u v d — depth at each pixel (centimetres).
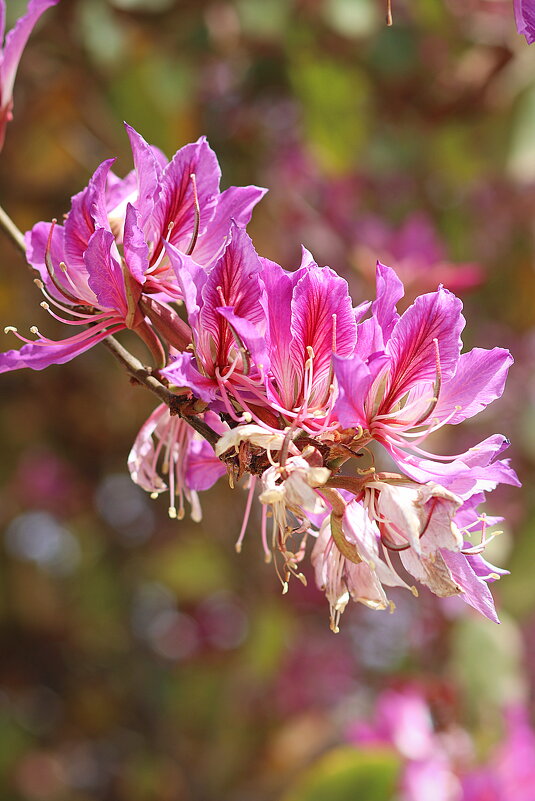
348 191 173
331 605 78
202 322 77
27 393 181
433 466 78
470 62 154
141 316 80
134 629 214
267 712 200
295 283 77
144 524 205
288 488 75
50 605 207
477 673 140
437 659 164
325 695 199
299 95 155
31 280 162
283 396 78
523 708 138
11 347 164
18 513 202
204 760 195
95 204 79
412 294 148
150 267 81
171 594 215
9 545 206
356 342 78
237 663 199
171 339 80
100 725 208
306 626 203
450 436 170
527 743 135
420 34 153
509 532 150
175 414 79
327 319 78
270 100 165
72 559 209
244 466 77
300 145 172
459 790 129
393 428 79
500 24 154
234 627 212
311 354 77
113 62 147
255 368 78
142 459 83
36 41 148
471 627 143
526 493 160
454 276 147
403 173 175
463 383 79
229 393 78
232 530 192
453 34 153
